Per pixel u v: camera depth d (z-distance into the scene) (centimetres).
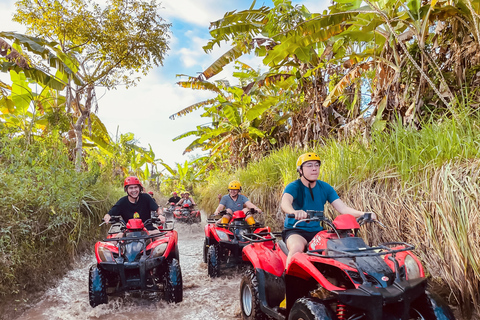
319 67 948
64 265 629
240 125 1590
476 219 321
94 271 457
